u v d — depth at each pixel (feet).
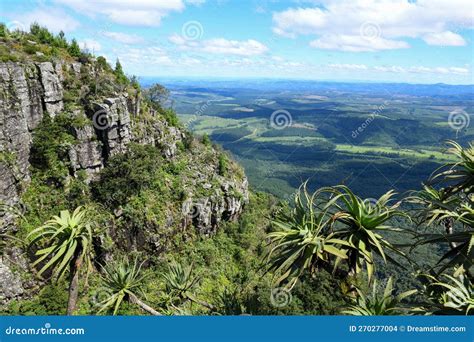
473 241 17.12
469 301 18.49
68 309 23.76
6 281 97.09
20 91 116.47
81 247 24.61
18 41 134.62
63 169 125.39
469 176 21.93
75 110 133.90
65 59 147.02
